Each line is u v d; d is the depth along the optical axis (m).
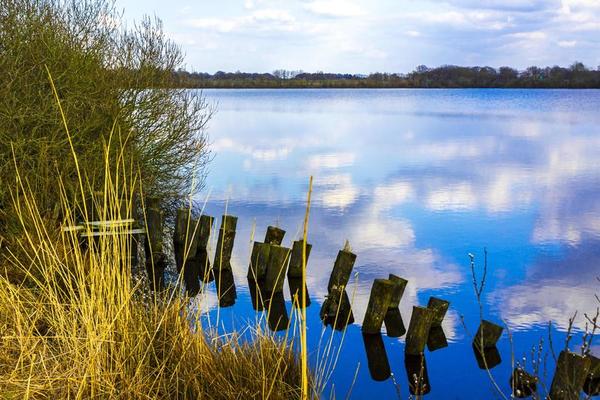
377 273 11.21
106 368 3.97
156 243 11.12
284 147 34.62
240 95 192.12
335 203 18.19
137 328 4.29
